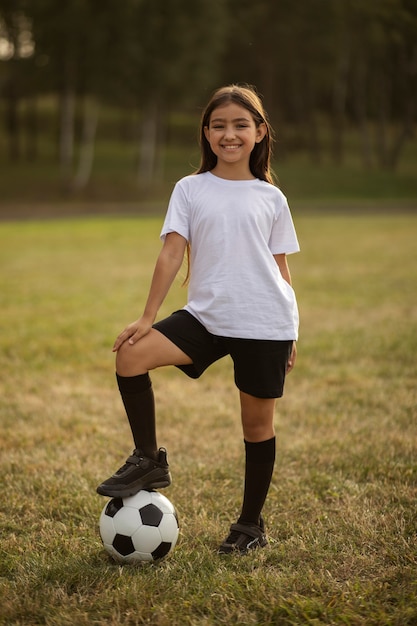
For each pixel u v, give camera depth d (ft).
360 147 171.42
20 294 32.24
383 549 9.40
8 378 18.99
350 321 25.90
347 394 17.43
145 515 9.07
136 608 7.97
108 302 30.25
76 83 113.09
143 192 116.26
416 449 13.56
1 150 148.05
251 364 8.94
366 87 144.15
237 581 8.55
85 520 10.59
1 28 120.26
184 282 10.19
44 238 58.70
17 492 11.64
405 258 43.70
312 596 8.18
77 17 102.53
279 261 9.34
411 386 18.01
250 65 142.31
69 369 19.88
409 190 121.49
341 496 11.39
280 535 10.10
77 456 13.17
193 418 15.67
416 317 26.43
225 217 8.82
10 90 134.82
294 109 171.83
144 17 107.04
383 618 7.59
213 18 111.65
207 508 10.96
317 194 117.08
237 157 8.90
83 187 115.14
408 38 104.78
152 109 117.60
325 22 126.72
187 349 8.88
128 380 8.80
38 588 8.48
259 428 9.37
